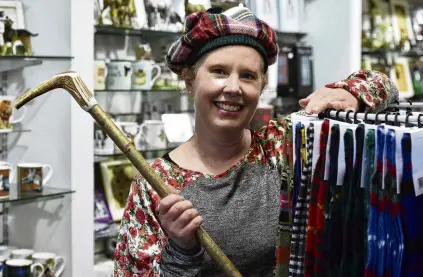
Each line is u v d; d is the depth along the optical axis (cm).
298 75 373
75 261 267
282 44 387
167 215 119
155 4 305
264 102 360
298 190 119
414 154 98
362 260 106
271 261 138
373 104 132
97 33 310
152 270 137
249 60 136
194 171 143
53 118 268
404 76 418
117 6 290
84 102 120
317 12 381
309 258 113
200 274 128
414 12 427
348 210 107
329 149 109
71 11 259
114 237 298
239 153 146
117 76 296
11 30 253
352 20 367
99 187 300
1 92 279
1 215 289
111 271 280
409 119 106
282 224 123
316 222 111
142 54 313
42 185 258
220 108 137
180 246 123
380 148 102
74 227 265
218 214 137
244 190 141
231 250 135
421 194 99
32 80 271
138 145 298
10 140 283
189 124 317
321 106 124
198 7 319
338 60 373
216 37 135
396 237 100
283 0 369
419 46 422
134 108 330
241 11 138
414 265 99
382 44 397
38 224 277
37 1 268
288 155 122
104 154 285
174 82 317
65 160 265
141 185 143
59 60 263
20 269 252
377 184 102
